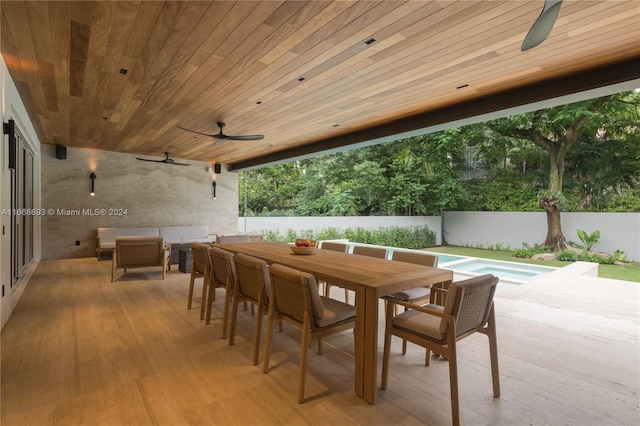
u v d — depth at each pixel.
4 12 2.26
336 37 2.56
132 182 8.09
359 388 2.01
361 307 2.03
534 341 2.81
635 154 10.01
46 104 4.27
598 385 2.14
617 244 9.80
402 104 4.11
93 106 4.32
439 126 4.43
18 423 1.73
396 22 2.35
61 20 2.37
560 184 10.53
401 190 13.47
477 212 12.80
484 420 1.78
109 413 1.82
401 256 3.28
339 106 4.20
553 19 1.62
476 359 2.51
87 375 2.24
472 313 1.88
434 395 2.03
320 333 2.07
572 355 2.56
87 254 7.57
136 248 5.15
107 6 2.20
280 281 2.20
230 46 2.72
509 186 12.83
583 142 10.95
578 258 9.62
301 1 2.12
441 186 13.21
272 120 4.86
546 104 3.54
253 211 15.23
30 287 4.72
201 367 2.37
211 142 6.51
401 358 2.55
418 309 1.89
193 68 3.14
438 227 13.76
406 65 3.03
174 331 3.08
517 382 2.18
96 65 3.10
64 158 7.21
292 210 15.23
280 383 2.16
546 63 2.96
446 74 3.22
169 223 8.62
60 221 7.29
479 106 3.88
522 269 7.52
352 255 3.33
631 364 2.43
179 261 6.03
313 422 1.76
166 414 1.82
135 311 3.67
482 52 2.77
